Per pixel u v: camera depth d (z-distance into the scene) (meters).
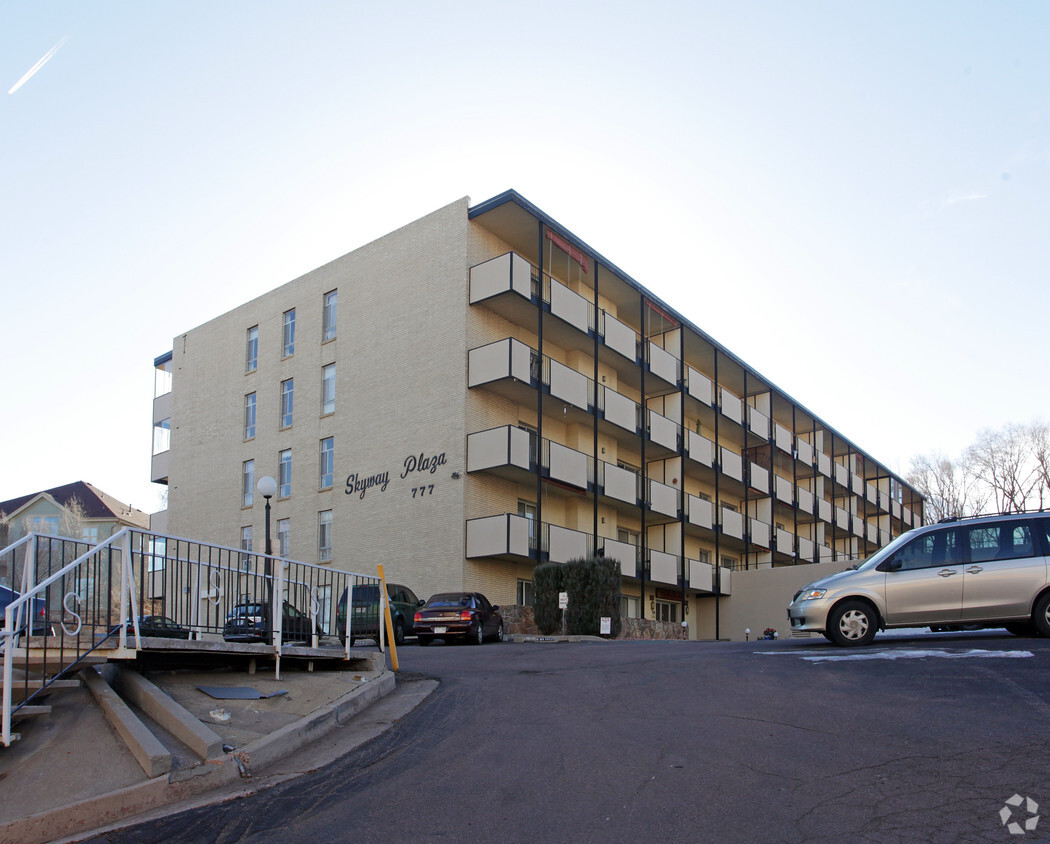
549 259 32.81
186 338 40.28
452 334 29.31
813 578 37.50
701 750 7.62
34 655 8.73
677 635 34.72
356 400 32.03
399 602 23.88
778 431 46.09
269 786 7.22
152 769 7.00
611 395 33.41
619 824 5.90
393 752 8.21
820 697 9.45
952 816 5.77
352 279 33.28
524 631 28.36
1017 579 12.86
